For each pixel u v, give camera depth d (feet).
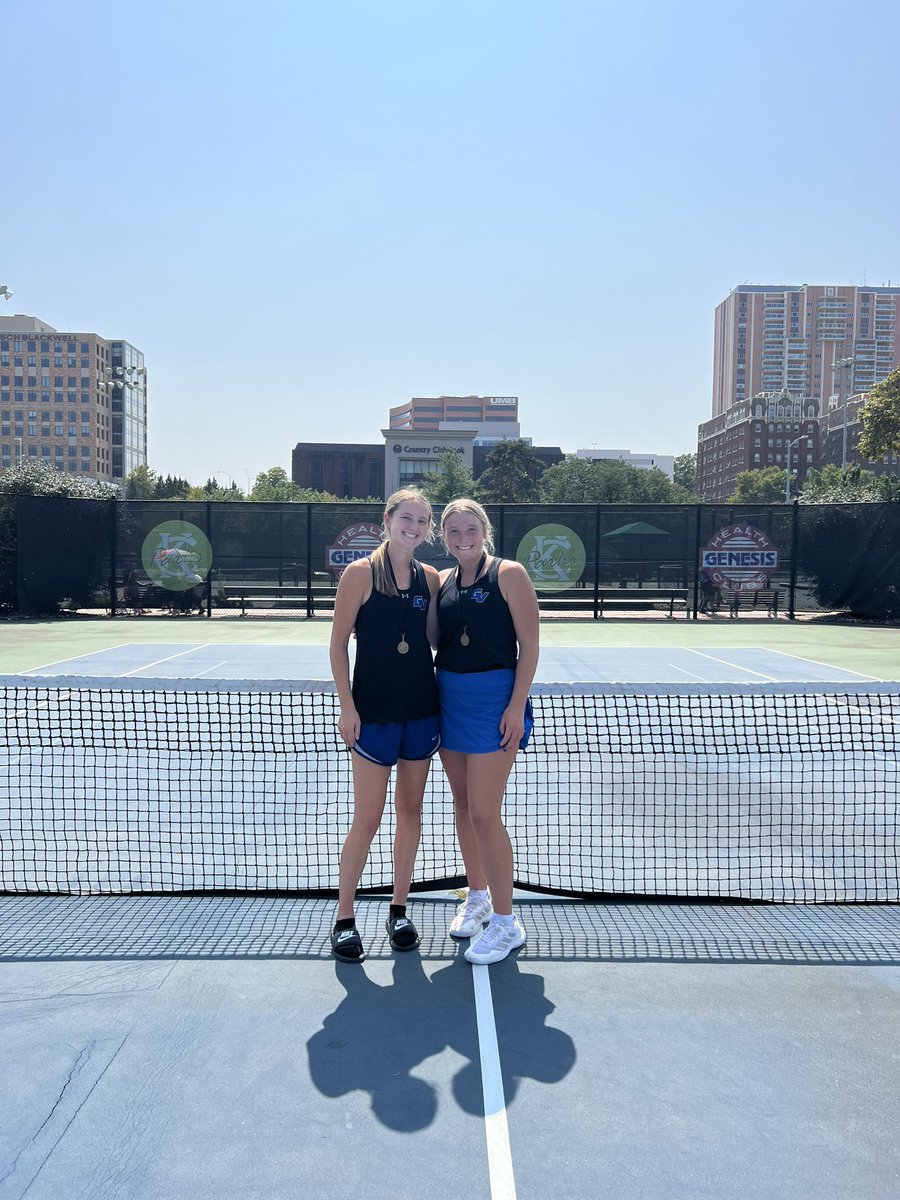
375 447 391.45
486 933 9.99
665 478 240.12
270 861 13.19
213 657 39.04
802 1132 6.92
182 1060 7.86
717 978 9.55
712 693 16.35
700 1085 7.55
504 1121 7.04
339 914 10.16
